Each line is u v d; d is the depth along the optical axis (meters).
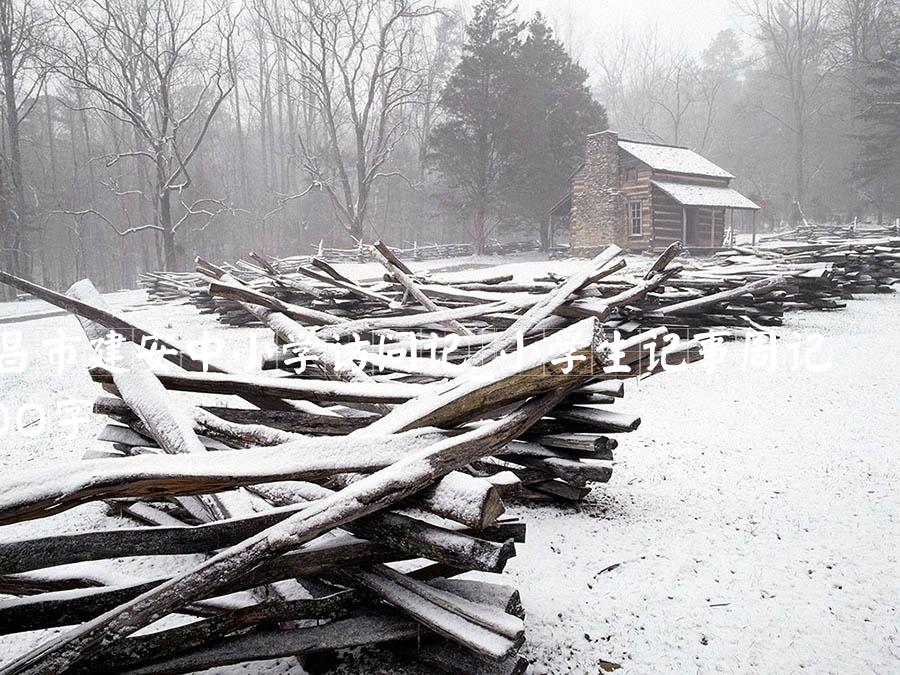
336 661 2.88
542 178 43.34
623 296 6.82
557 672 2.88
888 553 3.88
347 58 41.66
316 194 55.62
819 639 3.10
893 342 10.24
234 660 2.54
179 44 38.94
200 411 3.96
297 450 2.87
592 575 3.70
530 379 3.11
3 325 18.80
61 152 61.22
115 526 4.44
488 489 2.58
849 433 6.11
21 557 2.25
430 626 2.54
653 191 33.94
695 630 3.18
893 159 50.09
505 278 10.01
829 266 14.39
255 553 2.47
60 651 2.19
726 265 17.81
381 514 2.77
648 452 5.80
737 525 4.32
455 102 43.12
